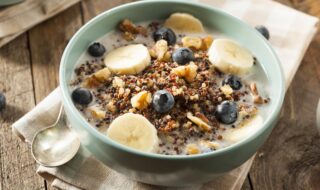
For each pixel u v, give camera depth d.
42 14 0.57
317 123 0.50
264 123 0.41
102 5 0.60
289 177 0.48
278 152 0.50
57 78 0.54
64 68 0.43
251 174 0.48
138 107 0.42
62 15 0.59
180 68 0.44
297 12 0.57
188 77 0.44
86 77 0.45
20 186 0.47
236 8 0.57
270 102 0.45
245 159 0.41
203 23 0.50
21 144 0.49
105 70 0.45
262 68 0.47
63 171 0.45
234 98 0.45
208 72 0.45
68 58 0.44
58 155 0.45
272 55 0.46
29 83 0.54
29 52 0.56
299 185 0.48
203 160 0.38
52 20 0.58
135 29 0.49
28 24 0.56
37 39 0.57
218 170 0.40
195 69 0.44
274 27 0.56
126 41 0.49
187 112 0.43
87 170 0.45
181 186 0.43
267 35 0.54
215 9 0.49
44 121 0.48
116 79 0.44
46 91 0.53
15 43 0.56
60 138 0.46
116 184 0.44
